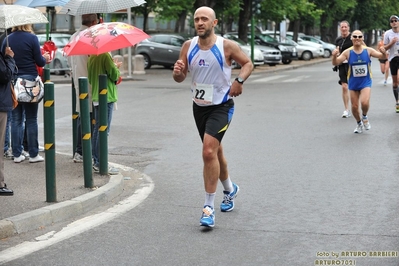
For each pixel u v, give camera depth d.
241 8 53.84
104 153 13.65
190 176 14.32
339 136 18.94
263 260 8.80
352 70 19.12
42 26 66.19
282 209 11.45
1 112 11.65
